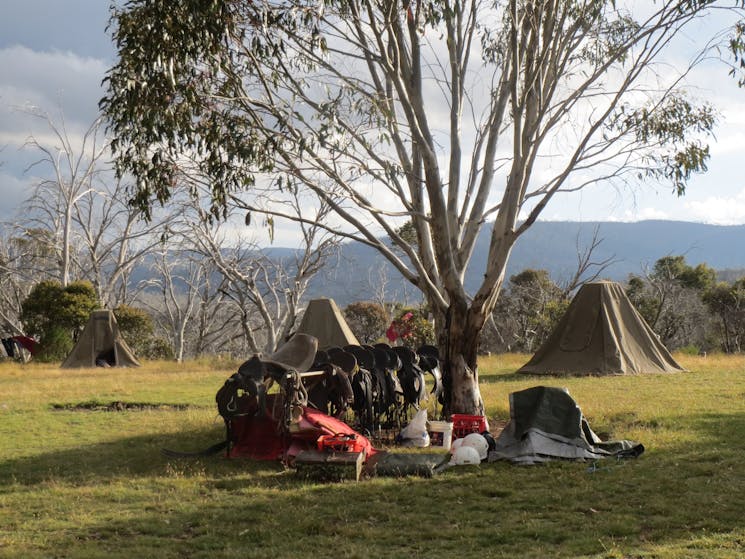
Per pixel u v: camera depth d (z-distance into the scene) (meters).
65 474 8.41
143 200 9.95
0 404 14.67
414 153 11.95
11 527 6.30
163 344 34.97
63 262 38.91
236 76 9.56
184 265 42.03
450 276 10.78
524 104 10.49
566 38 11.16
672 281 40.06
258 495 7.24
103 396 15.88
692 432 9.85
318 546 5.62
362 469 8.06
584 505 6.59
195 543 5.75
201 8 8.44
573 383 16.34
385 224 10.88
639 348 18.84
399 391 10.70
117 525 6.28
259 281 35.53
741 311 38.94
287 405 8.55
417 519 6.29
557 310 34.09
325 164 9.76
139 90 8.94
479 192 11.84
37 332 31.94
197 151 9.68
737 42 10.22
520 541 5.62
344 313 40.41
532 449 8.55
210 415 12.67
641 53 10.02
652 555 5.14
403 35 10.88
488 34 12.77
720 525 5.83
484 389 15.47
